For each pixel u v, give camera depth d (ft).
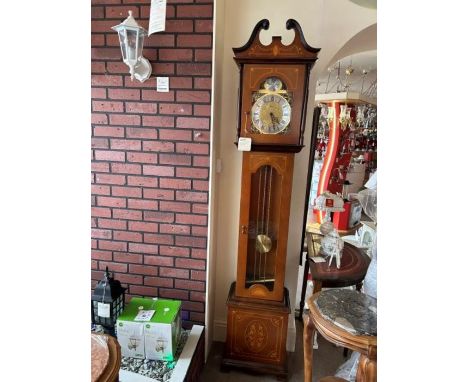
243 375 5.57
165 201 5.42
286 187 5.01
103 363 3.02
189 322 5.81
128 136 5.27
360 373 3.29
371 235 6.34
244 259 5.36
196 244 5.49
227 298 5.97
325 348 6.42
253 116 4.83
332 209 5.81
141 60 4.90
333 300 3.92
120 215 5.58
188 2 4.77
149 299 5.29
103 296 4.93
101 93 5.19
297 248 6.04
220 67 5.38
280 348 5.45
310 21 5.29
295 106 4.72
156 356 4.80
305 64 4.60
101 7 4.96
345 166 12.89
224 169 5.88
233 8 5.36
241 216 5.23
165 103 5.08
